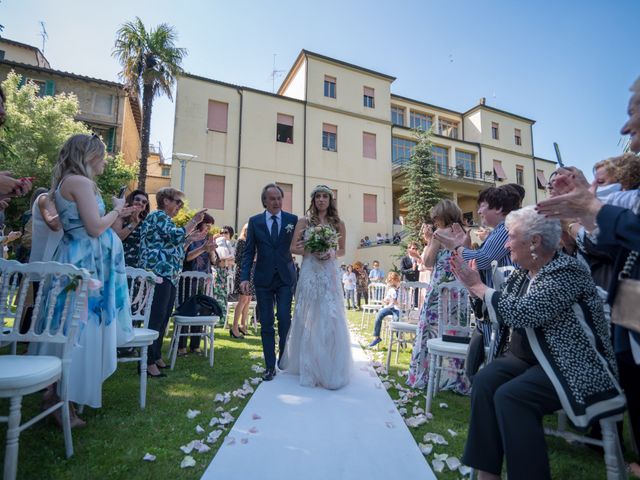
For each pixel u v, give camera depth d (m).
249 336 6.20
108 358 2.38
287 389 3.37
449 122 26.50
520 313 1.68
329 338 3.53
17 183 2.08
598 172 2.52
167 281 3.71
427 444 2.35
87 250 2.34
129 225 3.84
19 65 17.44
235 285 6.12
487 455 1.67
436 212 3.63
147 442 2.28
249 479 1.91
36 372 1.73
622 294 1.56
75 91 18.88
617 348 1.75
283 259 3.92
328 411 2.87
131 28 15.28
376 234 20.83
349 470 2.03
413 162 20.09
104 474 1.91
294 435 2.44
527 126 27.27
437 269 3.66
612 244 1.48
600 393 1.50
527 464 1.50
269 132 18.88
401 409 2.94
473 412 1.75
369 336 6.71
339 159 20.34
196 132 17.45
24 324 3.64
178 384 3.43
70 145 2.42
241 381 3.61
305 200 19.22
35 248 2.70
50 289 2.24
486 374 1.79
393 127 22.73
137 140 26.55
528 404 1.56
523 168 26.53
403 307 5.05
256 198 18.20
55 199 2.36
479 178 24.80
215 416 2.71
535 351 1.67
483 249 2.89
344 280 12.70
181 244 3.87
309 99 20.02
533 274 1.88
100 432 2.39
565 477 2.04
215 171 17.61
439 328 3.28
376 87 22.05
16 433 1.64
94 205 2.32
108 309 2.41
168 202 3.97
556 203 1.58
